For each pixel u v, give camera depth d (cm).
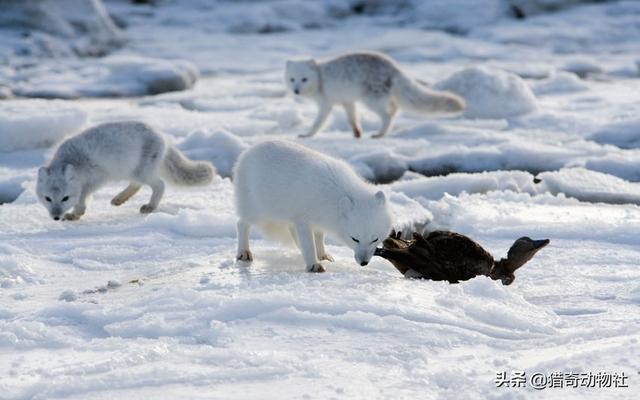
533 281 1255
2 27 5281
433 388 778
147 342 916
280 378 801
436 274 1227
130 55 5522
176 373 809
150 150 1827
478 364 845
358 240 1232
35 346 920
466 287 1112
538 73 4794
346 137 2906
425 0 7031
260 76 4747
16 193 2094
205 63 5303
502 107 3319
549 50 5994
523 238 1265
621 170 2350
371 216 1224
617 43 6219
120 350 888
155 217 1653
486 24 6656
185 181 1909
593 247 1498
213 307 1022
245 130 2995
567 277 1272
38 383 782
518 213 1805
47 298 1152
